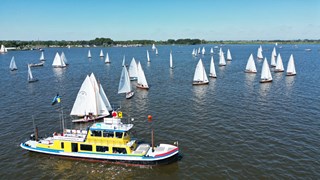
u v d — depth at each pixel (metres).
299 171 44.56
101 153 49.28
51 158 50.88
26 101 92.81
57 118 74.25
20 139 59.09
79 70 181.62
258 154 50.38
